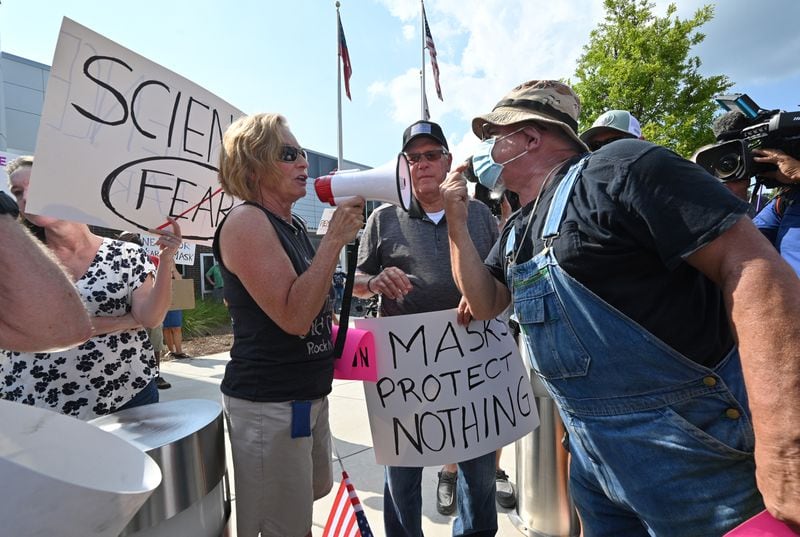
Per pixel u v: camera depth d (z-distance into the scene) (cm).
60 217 139
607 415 98
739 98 211
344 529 108
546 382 114
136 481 94
